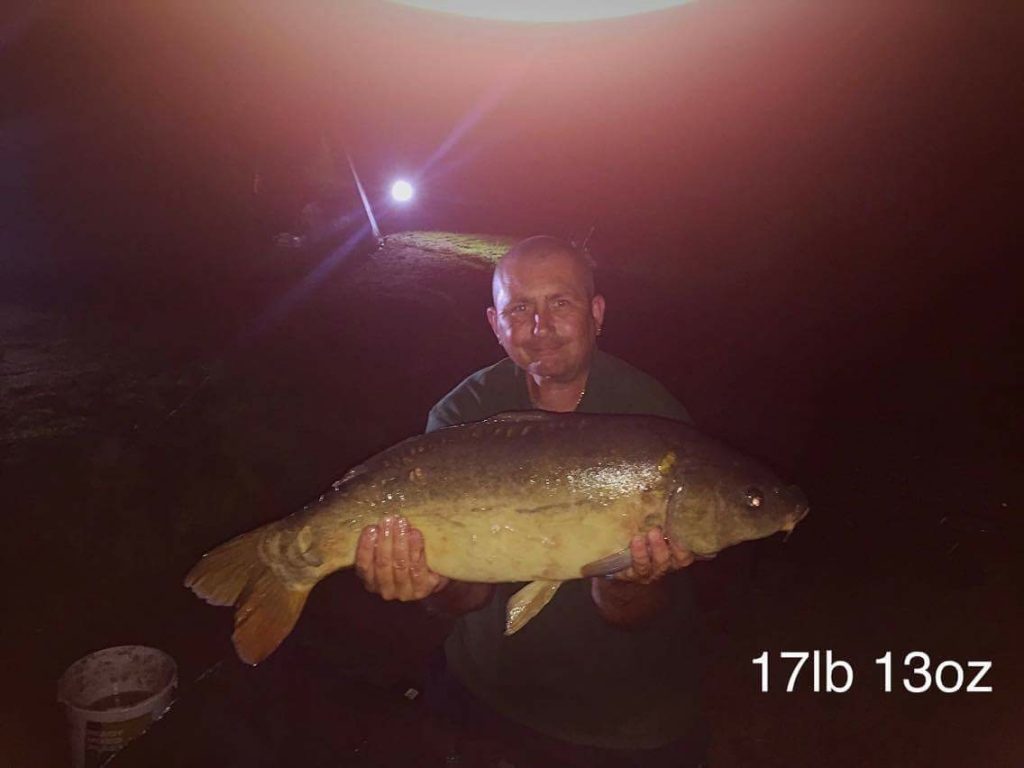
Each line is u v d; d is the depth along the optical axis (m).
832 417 3.14
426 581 0.98
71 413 2.75
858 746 1.48
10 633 1.64
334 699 1.32
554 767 1.09
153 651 1.41
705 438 1.00
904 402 3.29
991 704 1.55
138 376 3.17
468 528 0.96
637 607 1.00
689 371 3.70
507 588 1.11
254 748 1.21
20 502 2.10
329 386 3.18
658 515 0.95
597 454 0.96
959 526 2.24
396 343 3.88
